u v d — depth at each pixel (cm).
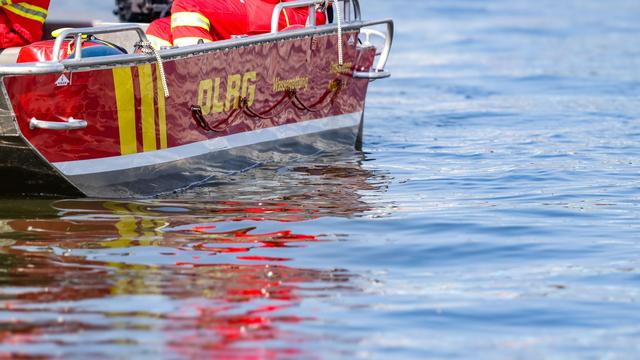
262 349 1405
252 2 2581
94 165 2152
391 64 5441
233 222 2061
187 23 2448
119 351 1384
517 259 1856
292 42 2572
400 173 2602
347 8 2847
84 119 2084
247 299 1600
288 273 1741
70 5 6706
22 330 1449
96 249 1842
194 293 1620
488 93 4381
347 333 1473
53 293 1603
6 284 1639
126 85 2128
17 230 1952
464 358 1395
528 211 2197
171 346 1404
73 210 2109
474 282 1717
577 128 3394
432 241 1950
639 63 5522
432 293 1656
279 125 2634
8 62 2367
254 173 2550
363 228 2036
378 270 1773
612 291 1683
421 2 9112
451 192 2381
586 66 5388
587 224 2095
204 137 2381
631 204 2280
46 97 2012
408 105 3997
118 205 2170
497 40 6675
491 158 2822
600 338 1477
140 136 2211
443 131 3334
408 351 1415
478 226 2061
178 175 2333
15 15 2395
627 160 2798
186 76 2256
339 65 2803
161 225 2022
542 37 6931
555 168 2670
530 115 3709
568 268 1803
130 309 1539
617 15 8619
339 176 2545
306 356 1387
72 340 1416
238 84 2422
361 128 3033
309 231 2008
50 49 2170
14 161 2083
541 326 1522
